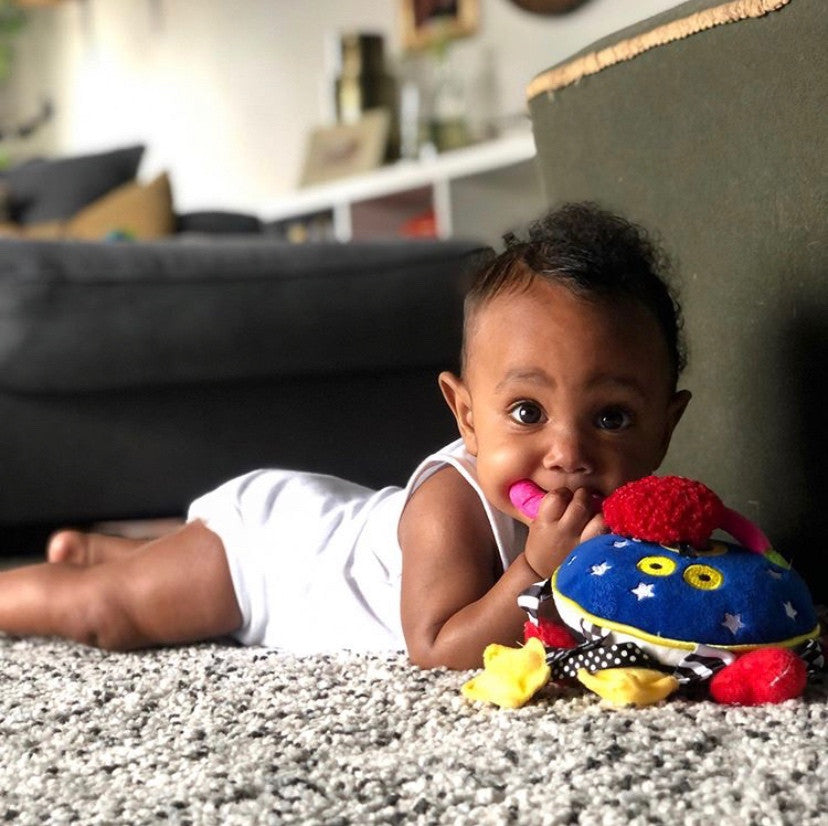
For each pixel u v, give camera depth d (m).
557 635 1.04
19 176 4.54
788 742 0.84
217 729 0.97
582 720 0.91
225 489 1.45
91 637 1.40
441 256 2.33
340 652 1.24
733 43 1.22
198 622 1.39
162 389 2.24
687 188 1.35
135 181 4.46
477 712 0.98
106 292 2.15
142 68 6.14
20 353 2.12
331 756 0.89
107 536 1.65
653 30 1.34
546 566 1.07
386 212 4.41
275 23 5.19
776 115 1.20
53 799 0.84
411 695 1.03
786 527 1.31
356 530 1.33
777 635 0.98
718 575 1.00
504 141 3.66
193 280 2.19
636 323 1.13
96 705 1.08
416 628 1.15
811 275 1.21
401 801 0.79
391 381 2.36
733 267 1.31
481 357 1.16
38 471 2.21
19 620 1.43
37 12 6.83
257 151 5.41
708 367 1.38
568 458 1.10
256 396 2.29
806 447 1.26
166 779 0.86
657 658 0.97
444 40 4.31
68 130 6.82
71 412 2.21
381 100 4.62
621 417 1.12
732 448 1.37
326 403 2.33
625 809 0.75
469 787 0.80
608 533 1.05
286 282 2.24
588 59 1.46
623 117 1.43
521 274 1.15
